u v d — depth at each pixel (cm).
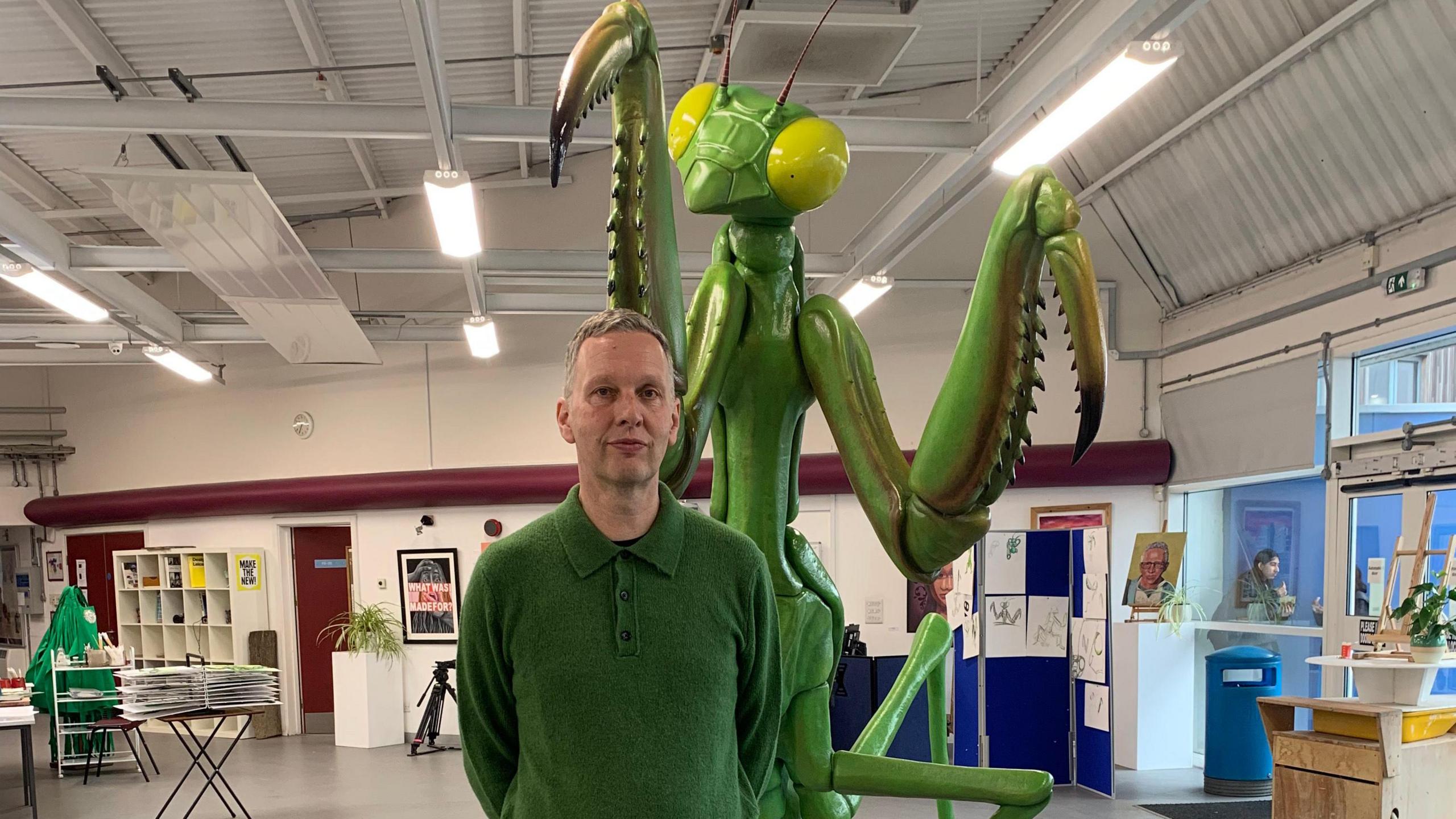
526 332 1139
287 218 1116
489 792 154
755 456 208
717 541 151
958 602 778
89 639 970
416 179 1051
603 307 908
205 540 1218
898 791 195
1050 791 187
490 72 805
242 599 1159
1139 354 970
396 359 1169
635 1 175
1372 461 680
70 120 508
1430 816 517
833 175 199
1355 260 709
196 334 984
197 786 846
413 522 1130
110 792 831
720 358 199
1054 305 1002
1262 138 733
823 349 205
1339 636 712
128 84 715
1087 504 986
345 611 1186
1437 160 623
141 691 640
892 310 1042
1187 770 826
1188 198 843
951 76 970
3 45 646
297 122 519
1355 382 735
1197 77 748
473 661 149
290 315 866
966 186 689
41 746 1125
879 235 761
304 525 1174
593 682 140
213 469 1233
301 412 1198
